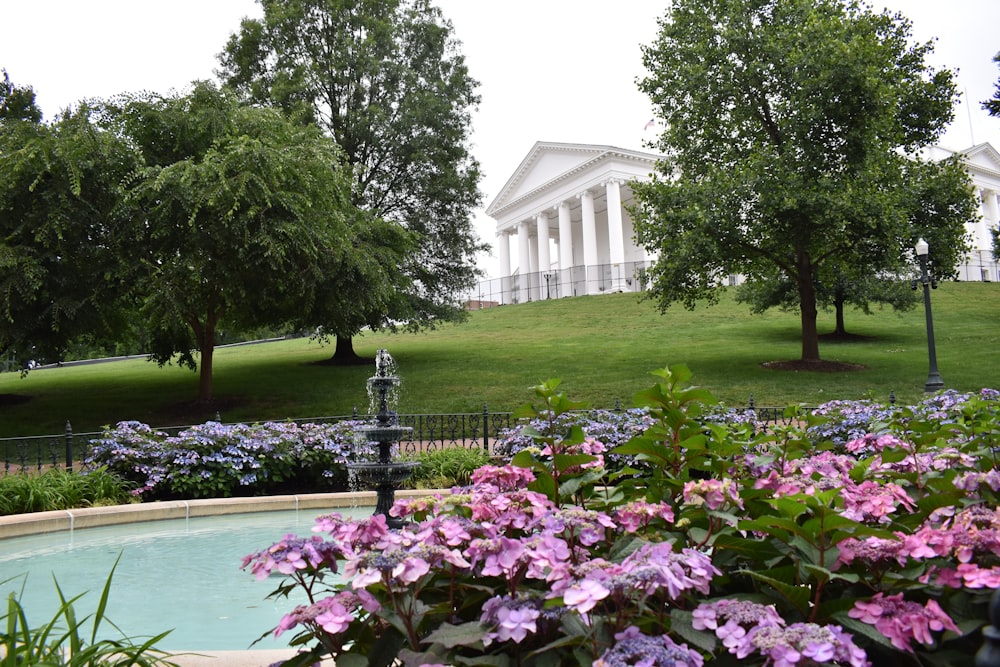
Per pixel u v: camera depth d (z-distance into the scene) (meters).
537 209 54.97
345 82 25.94
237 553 6.61
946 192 21.48
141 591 5.27
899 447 3.80
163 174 14.92
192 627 4.38
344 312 18.52
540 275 53.97
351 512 8.65
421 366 25.47
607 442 9.11
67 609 2.50
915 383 20.00
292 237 16.02
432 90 27.17
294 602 4.96
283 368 26.67
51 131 15.98
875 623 1.96
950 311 35.12
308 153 17.50
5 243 15.24
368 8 26.50
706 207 20.00
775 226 19.91
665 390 2.93
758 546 2.35
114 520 8.08
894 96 19.75
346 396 20.70
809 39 19.94
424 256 26.80
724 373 21.86
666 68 22.98
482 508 2.47
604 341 29.88
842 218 18.61
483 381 22.20
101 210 15.98
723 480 2.80
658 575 1.77
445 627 2.00
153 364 31.58
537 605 1.99
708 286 22.48
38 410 19.69
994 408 5.12
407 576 1.94
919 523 2.73
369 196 26.64
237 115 17.31
